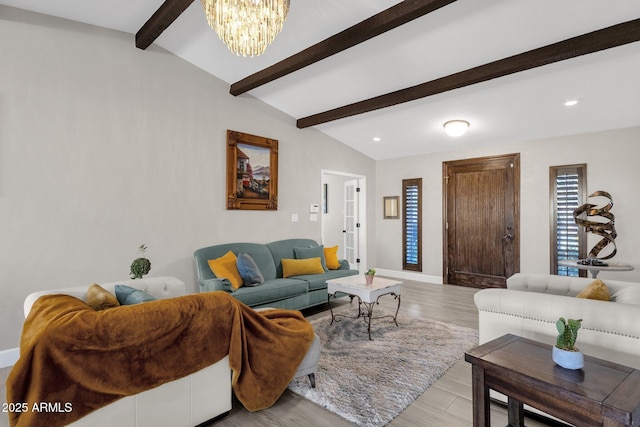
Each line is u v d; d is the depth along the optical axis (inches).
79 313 59.0
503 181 206.8
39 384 51.6
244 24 84.5
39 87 114.2
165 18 115.0
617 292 86.9
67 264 119.5
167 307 66.5
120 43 132.5
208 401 73.1
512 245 202.7
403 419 76.5
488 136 198.5
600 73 128.0
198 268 148.2
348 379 94.0
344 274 183.3
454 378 95.6
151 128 141.1
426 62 132.3
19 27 111.0
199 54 147.7
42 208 114.7
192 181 154.4
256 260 165.5
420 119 187.3
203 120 158.9
